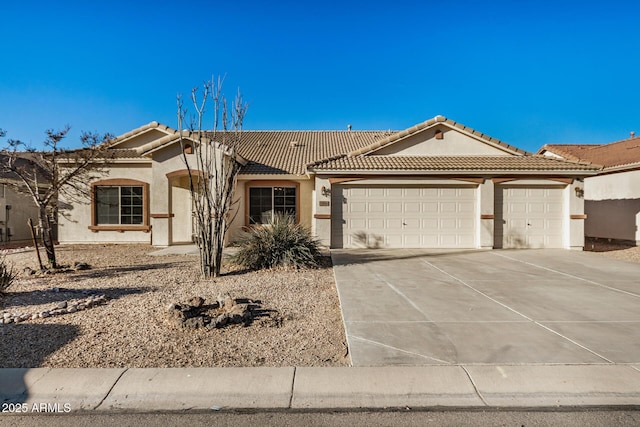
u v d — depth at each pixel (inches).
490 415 151.3
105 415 151.1
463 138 683.4
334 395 163.2
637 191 686.5
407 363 189.3
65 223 709.3
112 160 684.1
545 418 149.3
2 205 750.5
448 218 623.5
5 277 319.0
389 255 546.0
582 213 613.6
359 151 679.7
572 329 238.4
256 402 159.2
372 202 622.8
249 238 469.1
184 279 382.3
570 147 984.9
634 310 279.4
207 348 207.8
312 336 227.9
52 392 163.9
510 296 319.3
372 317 261.1
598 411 153.9
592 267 454.6
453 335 227.5
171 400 160.1
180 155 655.8
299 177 686.5
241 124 419.5
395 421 147.4
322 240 611.2
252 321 249.4
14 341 215.2
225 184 409.4
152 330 232.7
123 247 657.0
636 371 181.5
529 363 189.3
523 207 622.8
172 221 693.9
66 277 394.6
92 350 203.6
